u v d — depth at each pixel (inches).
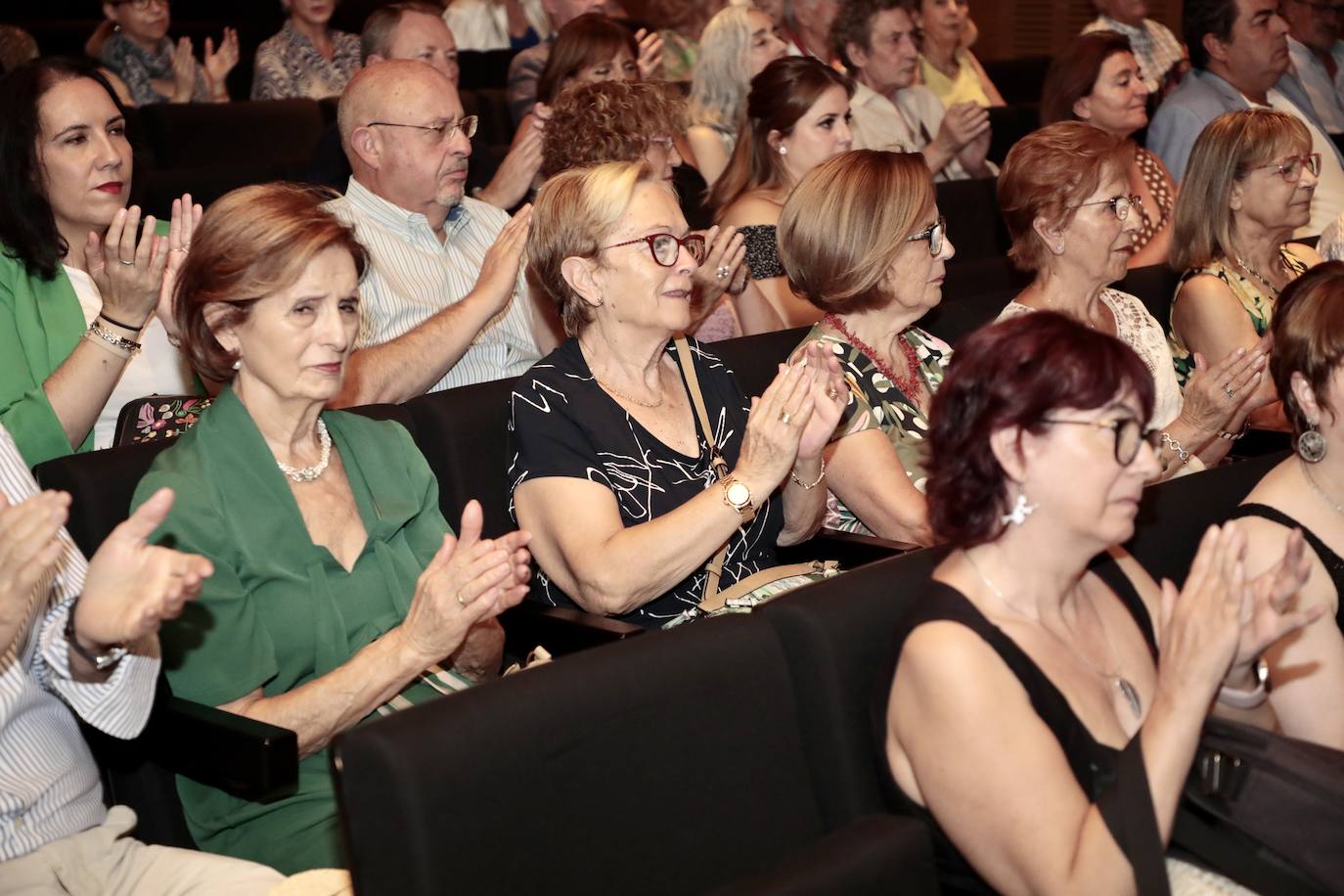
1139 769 59.6
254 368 81.4
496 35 300.0
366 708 78.5
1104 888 58.7
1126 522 63.1
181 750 75.6
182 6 348.2
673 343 105.2
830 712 64.8
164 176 180.1
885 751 64.6
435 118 131.0
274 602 81.5
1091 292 129.4
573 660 59.3
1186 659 60.1
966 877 63.9
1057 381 61.3
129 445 86.8
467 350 128.4
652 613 97.4
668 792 59.9
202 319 80.6
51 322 110.9
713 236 125.6
